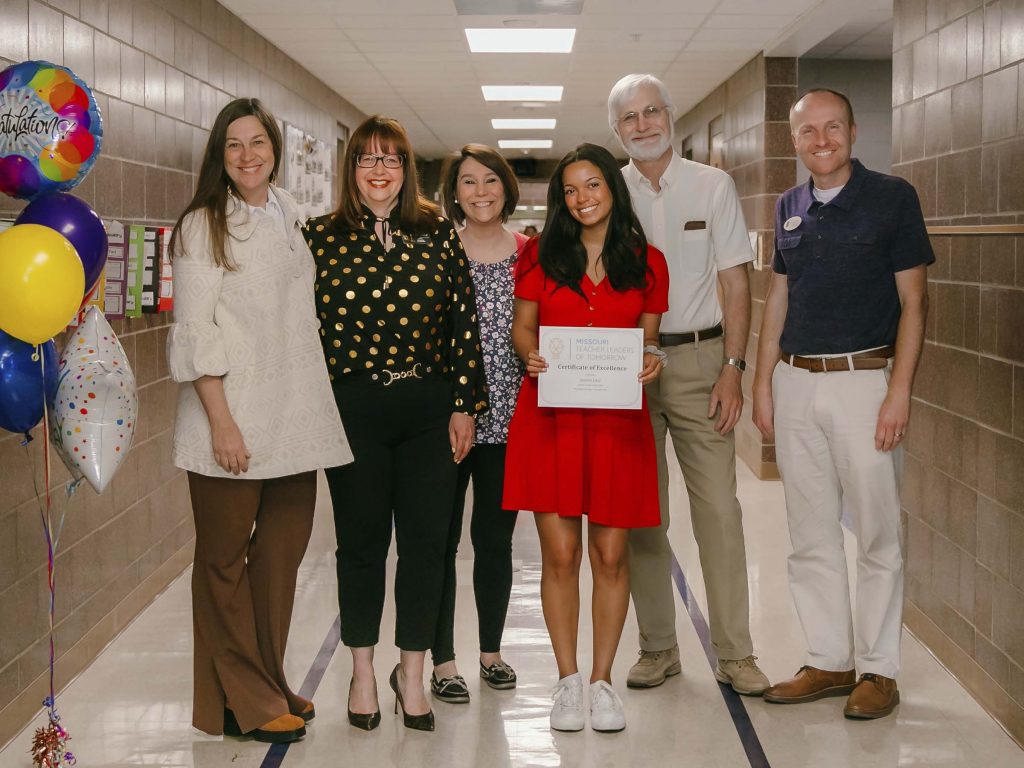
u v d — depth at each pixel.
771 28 6.48
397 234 2.91
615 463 2.95
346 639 3.04
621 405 2.90
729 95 8.41
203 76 5.66
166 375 4.95
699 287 3.23
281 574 2.97
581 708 3.03
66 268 2.36
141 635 4.04
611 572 3.02
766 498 6.33
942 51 3.73
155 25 4.82
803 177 7.20
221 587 2.87
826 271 3.05
